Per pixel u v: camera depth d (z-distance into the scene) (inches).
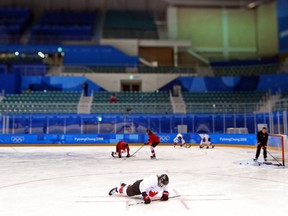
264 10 1486.2
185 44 1449.3
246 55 1530.5
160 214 193.2
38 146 870.4
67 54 1363.2
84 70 1302.9
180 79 1255.5
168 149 767.1
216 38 1552.7
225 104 1080.8
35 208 207.5
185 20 1568.7
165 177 218.1
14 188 275.7
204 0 1557.6
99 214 193.2
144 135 907.4
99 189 269.7
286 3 1358.3
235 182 303.3
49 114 943.7
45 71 1288.1
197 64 1485.0
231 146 848.9
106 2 1771.7
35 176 342.3
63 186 284.2
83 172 372.2
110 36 1544.0
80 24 1646.2
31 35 1517.0
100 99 1115.3
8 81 1140.5
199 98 1150.3
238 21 1562.5
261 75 1233.4
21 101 1072.2
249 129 940.0
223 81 1250.0
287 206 212.5
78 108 1032.2
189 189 269.1
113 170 388.5
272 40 1432.1
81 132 941.8
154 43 1438.2
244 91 1208.8
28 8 1672.0
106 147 833.5
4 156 582.6
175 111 1047.0
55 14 1684.3
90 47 1373.0
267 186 283.1
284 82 1176.2
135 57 1379.2
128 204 217.3
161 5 1758.1
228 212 197.6
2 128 909.8
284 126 782.5
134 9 1769.2
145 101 1123.9
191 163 465.7
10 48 1353.3
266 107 1037.8
